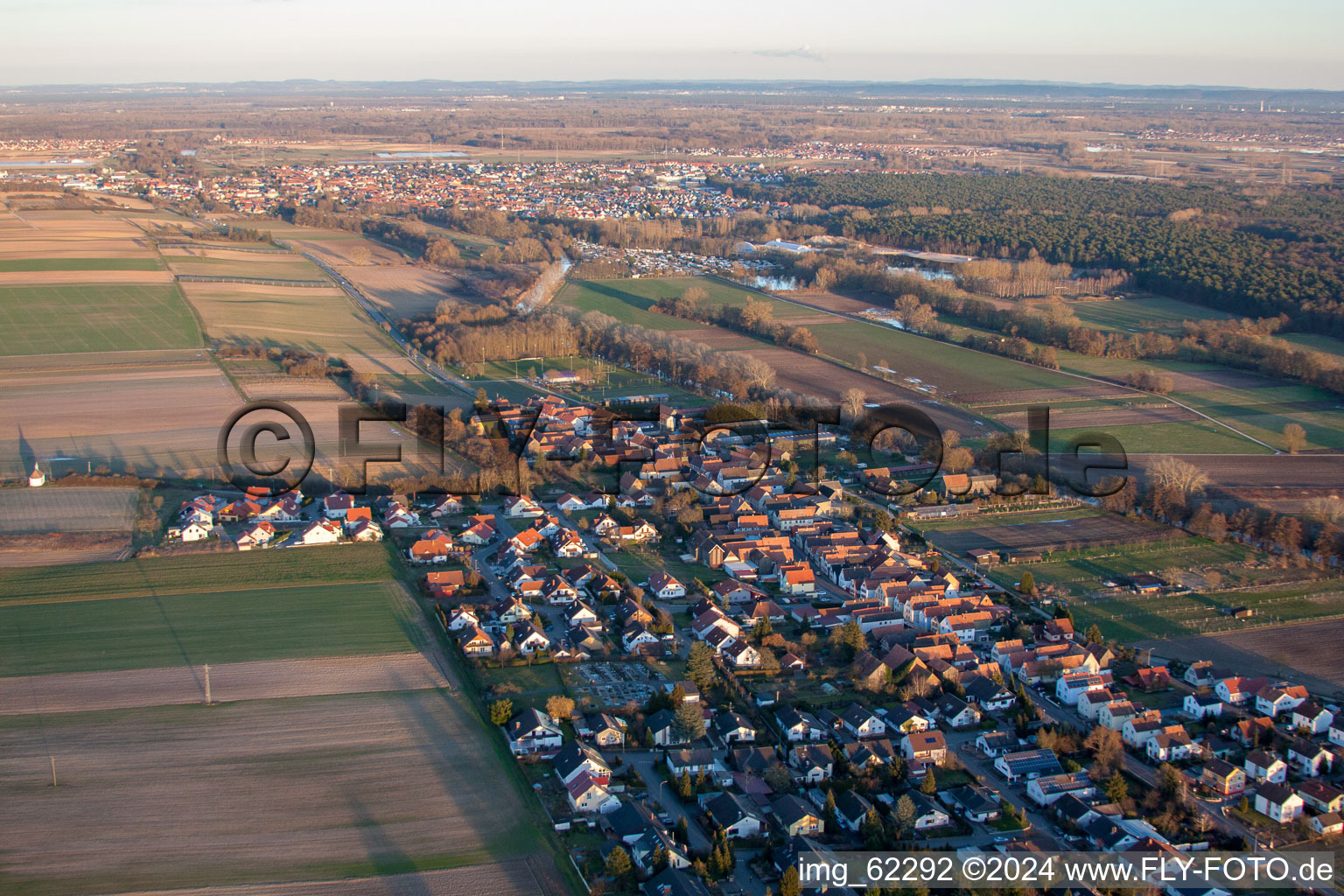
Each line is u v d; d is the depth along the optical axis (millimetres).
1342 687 173250
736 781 147375
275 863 126438
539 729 153750
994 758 157000
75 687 163750
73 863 125312
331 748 149625
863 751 153125
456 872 126188
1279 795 143125
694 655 174500
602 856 130500
